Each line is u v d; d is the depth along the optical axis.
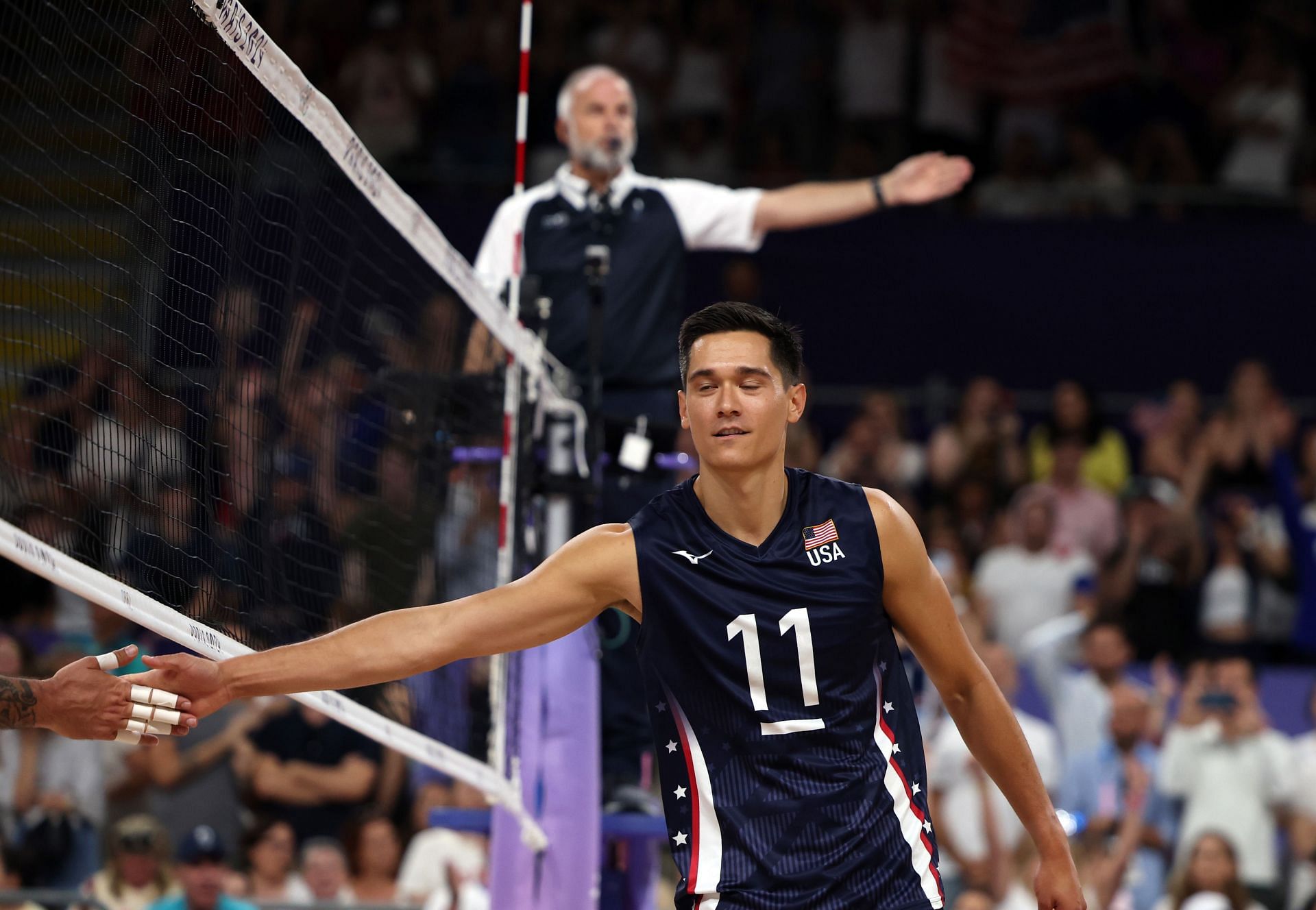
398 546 20.62
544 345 16.77
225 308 11.03
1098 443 33.72
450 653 8.77
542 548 15.34
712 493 9.14
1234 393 33.50
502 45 40.00
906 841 9.00
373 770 25.47
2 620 26.78
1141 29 40.66
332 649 8.59
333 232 21.23
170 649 25.61
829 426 36.09
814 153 39.38
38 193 24.81
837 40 40.03
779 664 8.95
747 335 9.04
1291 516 30.69
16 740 23.58
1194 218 36.78
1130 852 24.48
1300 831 24.86
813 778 8.93
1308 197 36.69
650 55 39.84
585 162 17.34
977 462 33.00
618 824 15.26
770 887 8.79
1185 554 30.11
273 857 23.22
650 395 17.03
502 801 13.05
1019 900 23.55
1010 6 40.09
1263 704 28.05
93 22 19.92
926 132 39.50
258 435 14.57
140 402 11.99
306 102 10.58
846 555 9.09
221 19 9.34
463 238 35.50
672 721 9.10
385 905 22.03
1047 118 39.97
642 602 9.06
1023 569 29.17
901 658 9.36
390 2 40.78
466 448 15.32
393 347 23.39
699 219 17.59
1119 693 25.47
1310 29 40.56
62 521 12.36
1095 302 36.53
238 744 25.20
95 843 23.53
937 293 36.59
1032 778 9.80
